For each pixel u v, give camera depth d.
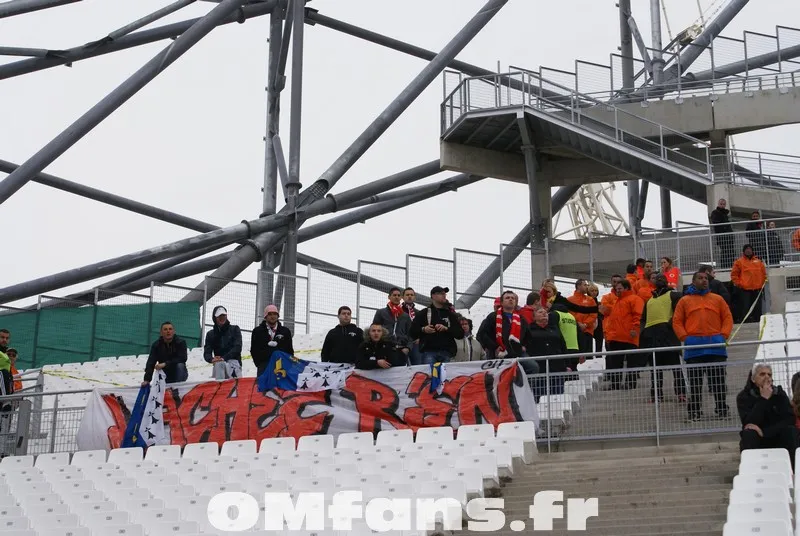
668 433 20.08
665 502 16.09
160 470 20.52
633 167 39.34
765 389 16.67
